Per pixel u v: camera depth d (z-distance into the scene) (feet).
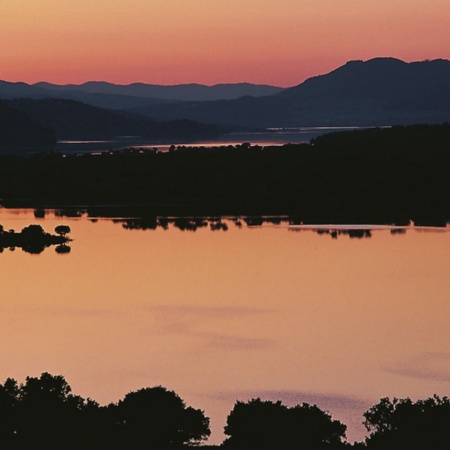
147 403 517.14
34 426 504.84
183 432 511.40
